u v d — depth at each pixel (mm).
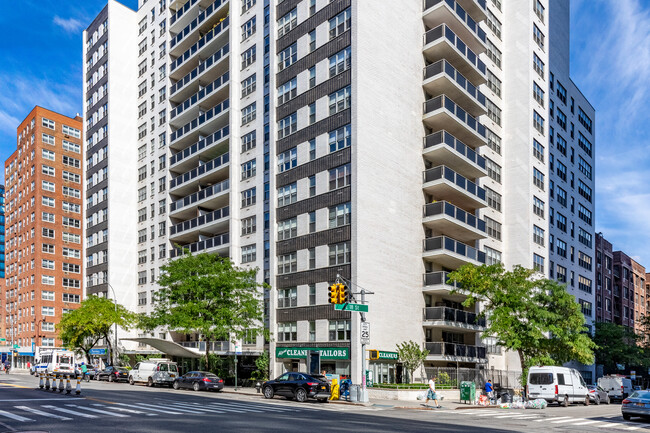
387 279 39062
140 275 64562
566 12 65750
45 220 100125
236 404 26562
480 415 26156
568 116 63250
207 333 40156
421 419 22641
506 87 54781
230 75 51812
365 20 39844
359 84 38750
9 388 33781
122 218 66000
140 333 63562
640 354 64250
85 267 70625
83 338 63000
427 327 42531
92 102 72750
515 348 37031
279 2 46969
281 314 42906
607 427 21547
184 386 38281
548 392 35812
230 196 49969
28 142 105438
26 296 100312
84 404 23609
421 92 44438
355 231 37438
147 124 66312
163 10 65375
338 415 22766
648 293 105688
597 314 76875
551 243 55688
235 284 41844
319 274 40062
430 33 44750
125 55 69438
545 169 55438
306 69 43375
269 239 45531
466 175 48281
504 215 52844
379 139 39906
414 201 42469
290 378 31312
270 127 46125
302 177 42625
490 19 53625
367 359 36375
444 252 41281
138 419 18453
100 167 68938
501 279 37969
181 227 57156
